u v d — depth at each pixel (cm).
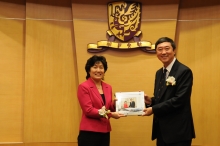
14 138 454
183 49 458
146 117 448
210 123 445
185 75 321
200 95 449
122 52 454
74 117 460
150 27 455
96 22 459
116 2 456
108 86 366
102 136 343
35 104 454
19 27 465
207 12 456
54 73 461
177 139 313
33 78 456
